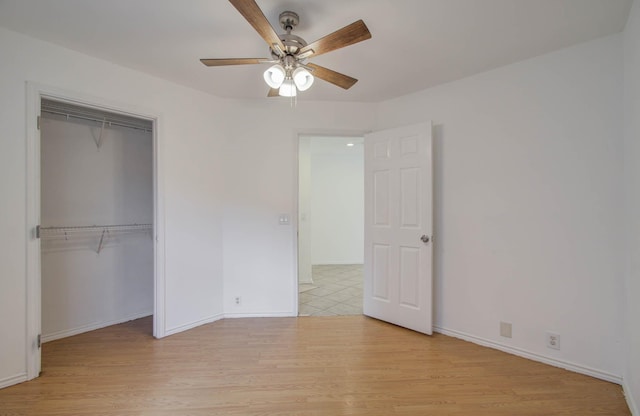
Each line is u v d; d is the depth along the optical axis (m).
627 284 1.96
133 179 3.28
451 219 2.81
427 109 2.97
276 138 3.29
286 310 3.33
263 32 1.64
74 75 2.28
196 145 3.01
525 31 2.03
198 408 1.80
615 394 1.95
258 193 3.29
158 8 1.80
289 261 3.32
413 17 1.88
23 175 2.07
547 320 2.32
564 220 2.25
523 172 2.42
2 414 1.74
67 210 2.82
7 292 2.02
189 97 2.95
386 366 2.28
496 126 2.55
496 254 2.55
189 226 2.96
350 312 3.47
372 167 3.23
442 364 2.31
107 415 1.74
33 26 1.97
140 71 2.61
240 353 2.48
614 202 2.06
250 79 2.77
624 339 2.00
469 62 2.45
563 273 2.25
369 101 3.31
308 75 1.87
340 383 2.06
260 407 1.82
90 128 2.97
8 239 2.02
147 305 3.39
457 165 2.78
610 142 2.07
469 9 1.80
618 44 2.04
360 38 1.66
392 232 3.07
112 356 2.42
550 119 2.30
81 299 2.91
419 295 2.88
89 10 1.81
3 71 1.99
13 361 2.03
